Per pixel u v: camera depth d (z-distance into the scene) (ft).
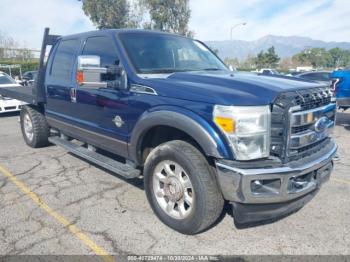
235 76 10.78
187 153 9.50
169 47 13.62
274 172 8.63
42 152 19.22
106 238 10.02
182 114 9.45
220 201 9.50
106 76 12.04
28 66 109.19
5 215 11.45
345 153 19.53
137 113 11.03
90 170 16.02
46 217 11.30
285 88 9.18
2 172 15.79
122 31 13.14
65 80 15.34
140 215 11.47
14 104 33.17
